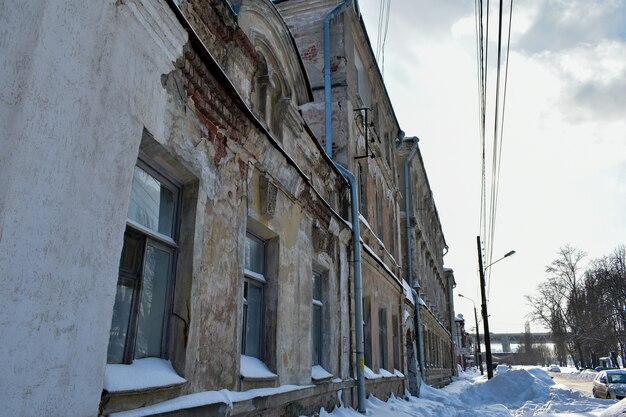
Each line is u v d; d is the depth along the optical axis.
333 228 9.88
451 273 46.06
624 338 56.31
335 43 13.24
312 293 8.47
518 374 19.17
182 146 4.59
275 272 7.08
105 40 3.49
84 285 3.14
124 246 4.09
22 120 2.73
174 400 4.12
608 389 19.81
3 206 2.58
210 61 4.84
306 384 7.72
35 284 2.75
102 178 3.38
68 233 3.03
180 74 4.57
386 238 17.36
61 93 3.03
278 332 6.88
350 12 13.66
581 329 58.44
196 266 4.75
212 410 4.57
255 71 6.80
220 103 5.28
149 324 4.35
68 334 2.97
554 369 75.75
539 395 18.17
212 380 4.91
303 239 8.20
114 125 3.55
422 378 21.25
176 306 4.59
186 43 4.52
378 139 16.66
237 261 5.68
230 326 5.38
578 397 17.95
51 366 2.83
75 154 3.12
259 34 7.37
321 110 12.62
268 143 6.45
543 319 64.00
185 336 4.49
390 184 18.88
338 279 10.12
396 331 17.56
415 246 24.56
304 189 8.11
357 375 10.51
